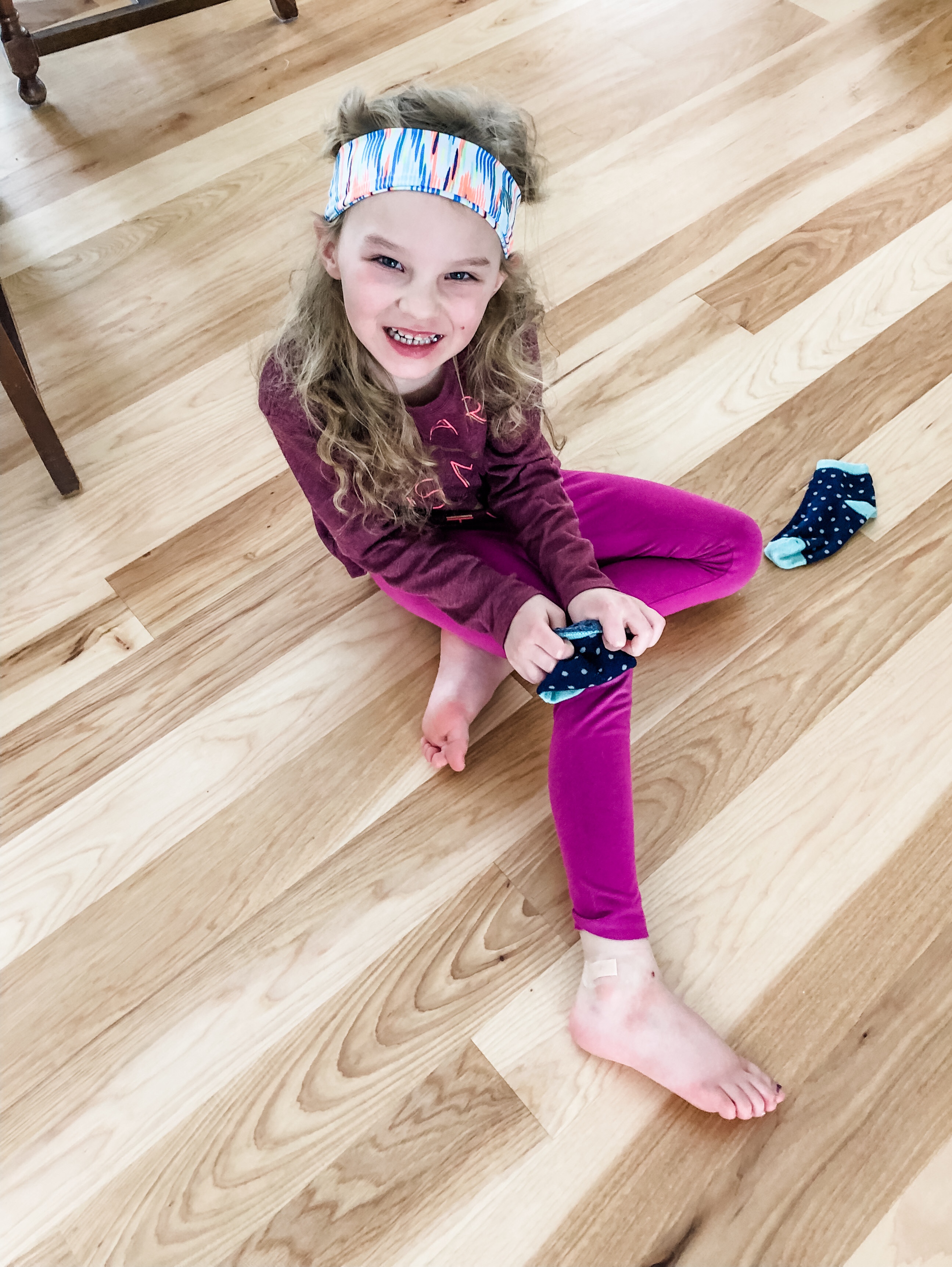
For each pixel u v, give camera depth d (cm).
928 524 136
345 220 93
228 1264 92
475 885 112
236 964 108
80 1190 96
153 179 176
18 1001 106
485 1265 92
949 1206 94
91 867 113
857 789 117
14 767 120
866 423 146
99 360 154
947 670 124
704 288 161
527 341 109
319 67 193
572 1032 101
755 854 113
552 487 113
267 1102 100
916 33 197
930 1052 101
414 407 106
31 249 167
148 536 138
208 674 127
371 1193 95
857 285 161
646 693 124
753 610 130
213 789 118
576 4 204
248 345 155
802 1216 93
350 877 113
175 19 202
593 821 101
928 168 176
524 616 102
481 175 89
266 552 136
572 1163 96
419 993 106
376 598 133
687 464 143
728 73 191
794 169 176
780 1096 97
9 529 138
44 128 184
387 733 122
